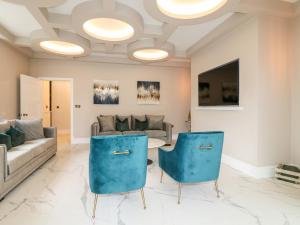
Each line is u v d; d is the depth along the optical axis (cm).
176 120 634
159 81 617
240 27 317
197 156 214
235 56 330
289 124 300
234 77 327
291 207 207
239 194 237
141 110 606
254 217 188
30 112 491
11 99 440
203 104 429
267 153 291
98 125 494
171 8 257
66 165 345
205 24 347
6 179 217
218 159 225
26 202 214
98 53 516
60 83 777
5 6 291
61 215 190
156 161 375
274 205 211
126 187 192
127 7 260
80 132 567
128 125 534
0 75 396
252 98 294
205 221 182
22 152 263
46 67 543
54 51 422
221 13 248
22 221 179
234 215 192
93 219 184
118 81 588
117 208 204
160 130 518
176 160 218
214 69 385
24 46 436
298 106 288
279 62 293
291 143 299
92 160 182
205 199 224
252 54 292
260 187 256
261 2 261
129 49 416
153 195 234
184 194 237
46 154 352
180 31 378
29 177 286
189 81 640
